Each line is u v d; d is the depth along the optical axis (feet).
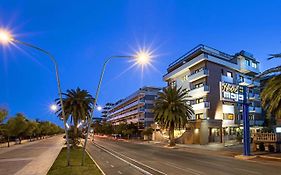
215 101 180.96
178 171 54.75
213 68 185.16
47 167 60.44
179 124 146.51
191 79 193.77
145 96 316.40
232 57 210.79
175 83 227.81
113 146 153.48
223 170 56.18
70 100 148.66
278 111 82.17
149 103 315.99
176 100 146.82
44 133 332.80
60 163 65.10
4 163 69.67
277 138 97.04
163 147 144.87
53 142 209.67
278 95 79.51
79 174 47.37
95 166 58.34
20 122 180.65
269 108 84.07
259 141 102.63
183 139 179.11
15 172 53.72
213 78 183.21
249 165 65.16
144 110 312.09
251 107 205.36
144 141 221.87
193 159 80.64
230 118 190.08
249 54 214.69
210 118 175.73
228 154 96.07
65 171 50.88
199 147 135.85
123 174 50.93
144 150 121.49
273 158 78.69
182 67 207.31
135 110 334.03
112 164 67.31
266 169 57.67
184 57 215.51
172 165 65.26
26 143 194.80
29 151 114.11
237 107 194.80
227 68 195.72
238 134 179.01
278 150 95.86
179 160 77.61
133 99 364.99
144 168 59.72
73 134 125.39
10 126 168.04
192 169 57.88
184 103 151.12
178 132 193.88
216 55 196.24
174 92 148.15
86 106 151.53
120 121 434.71
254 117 208.64
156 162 72.23
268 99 85.87
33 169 57.47
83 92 152.66
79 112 149.59
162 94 150.20
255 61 215.51
